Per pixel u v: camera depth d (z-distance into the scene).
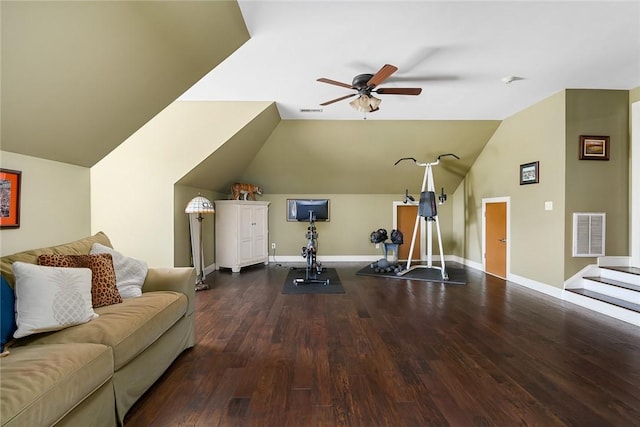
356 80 3.29
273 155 6.09
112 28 1.71
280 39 2.66
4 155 1.94
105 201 4.39
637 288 3.47
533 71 3.40
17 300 1.66
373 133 5.59
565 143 4.00
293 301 4.04
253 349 2.64
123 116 2.45
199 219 4.95
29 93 1.68
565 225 4.03
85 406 1.47
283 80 3.58
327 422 1.74
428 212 5.50
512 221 5.08
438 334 2.96
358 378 2.19
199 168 4.55
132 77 2.14
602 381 2.16
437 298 4.18
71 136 2.23
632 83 3.81
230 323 3.25
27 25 1.38
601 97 4.01
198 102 4.38
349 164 6.34
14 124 1.78
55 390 1.26
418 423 1.73
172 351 2.35
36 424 1.17
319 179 6.77
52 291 1.72
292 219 7.19
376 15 2.33
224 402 1.92
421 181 6.86
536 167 4.48
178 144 4.39
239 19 2.33
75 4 1.46
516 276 5.00
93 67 1.84
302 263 6.95
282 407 1.87
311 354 2.55
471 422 1.74
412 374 2.24
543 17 2.37
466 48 2.85
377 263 6.24
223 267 6.15
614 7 2.25
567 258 4.05
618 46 2.85
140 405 1.89
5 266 1.78
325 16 2.34
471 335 2.94
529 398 1.96
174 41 2.12
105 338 1.67
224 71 3.33
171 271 2.66
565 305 3.85
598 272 4.05
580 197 4.03
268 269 6.24
